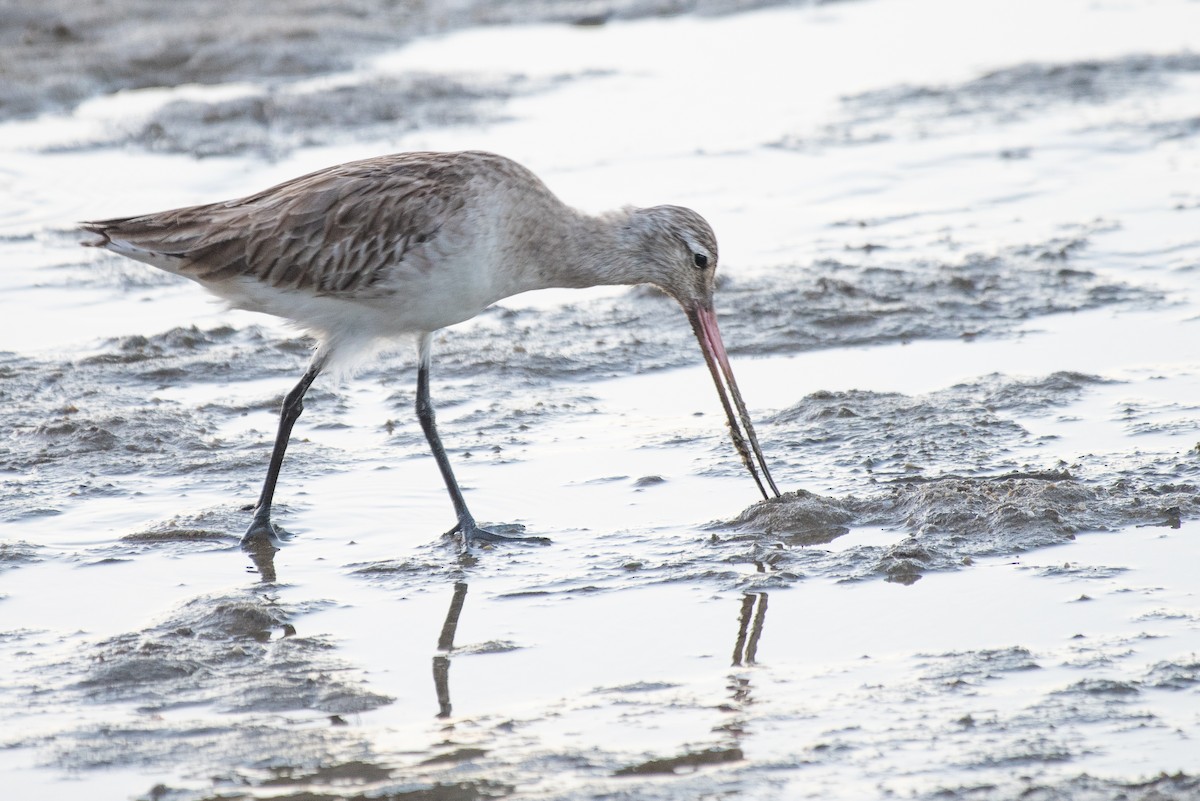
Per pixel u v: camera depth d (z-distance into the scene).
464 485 12.80
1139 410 13.84
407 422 14.41
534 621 10.17
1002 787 7.80
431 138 24.11
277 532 11.84
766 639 9.78
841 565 10.88
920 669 9.25
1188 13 32.91
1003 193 21.52
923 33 31.77
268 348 16.41
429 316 11.98
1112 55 29.00
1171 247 18.86
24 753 8.41
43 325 17.06
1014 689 8.93
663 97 26.97
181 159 23.00
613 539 11.59
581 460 13.33
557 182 21.75
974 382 14.79
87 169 22.48
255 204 11.84
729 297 17.66
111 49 28.67
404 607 10.44
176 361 15.95
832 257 19.06
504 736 8.58
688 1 34.34
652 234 12.62
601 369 15.88
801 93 27.25
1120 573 10.55
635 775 8.09
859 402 14.34
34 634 10.02
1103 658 9.27
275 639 9.95
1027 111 25.73
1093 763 8.03
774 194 21.59
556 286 12.70
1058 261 18.45
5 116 25.83
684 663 9.48
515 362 16.00
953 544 11.16
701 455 13.36
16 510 12.25
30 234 19.70
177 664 9.49
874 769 8.06
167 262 11.97
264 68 28.69
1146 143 23.58
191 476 13.09
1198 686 8.87
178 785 8.07
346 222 11.59
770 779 8.00
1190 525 11.28
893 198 21.47
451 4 34.00
